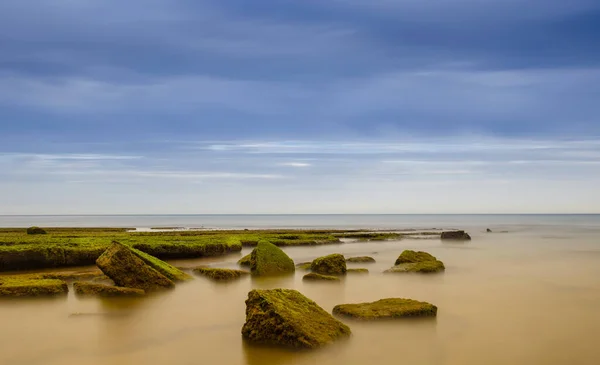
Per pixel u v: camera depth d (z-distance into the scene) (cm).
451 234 6078
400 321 1574
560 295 2142
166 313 1764
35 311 1761
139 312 1772
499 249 4616
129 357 1280
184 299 2011
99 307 1836
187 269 2902
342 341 1355
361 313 1580
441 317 1708
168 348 1353
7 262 2852
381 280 2516
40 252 2952
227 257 3828
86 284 2059
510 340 1448
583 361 1273
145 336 1472
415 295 2119
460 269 3014
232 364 1225
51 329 1541
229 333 1497
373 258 3619
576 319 1708
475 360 1277
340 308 1642
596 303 1970
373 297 2061
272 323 1339
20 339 1436
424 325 1596
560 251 4375
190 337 1458
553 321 1675
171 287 2206
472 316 1733
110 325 1593
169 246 3638
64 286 2025
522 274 2806
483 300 2019
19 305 1839
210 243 3891
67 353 1312
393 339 1438
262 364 1226
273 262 2688
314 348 1268
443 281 2511
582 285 2414
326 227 11669
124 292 2023
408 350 1348
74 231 7100
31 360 1255
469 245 5150
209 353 1307
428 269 2752
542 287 2352
